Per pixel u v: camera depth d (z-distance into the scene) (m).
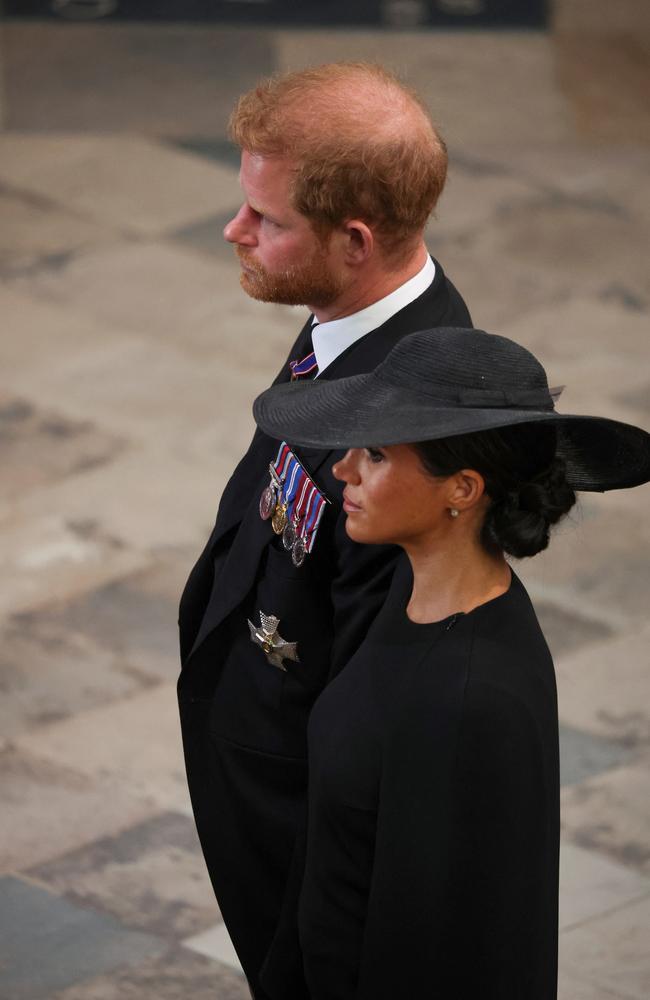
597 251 26.98
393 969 7.49
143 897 14.20
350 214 8.34
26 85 31.02
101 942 13.62
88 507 20.11
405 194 8.34
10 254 26.09
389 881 7.35
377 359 8.77
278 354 23.86
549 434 7.15
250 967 10.45
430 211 8.65
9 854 14.66
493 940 7.33
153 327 24.33
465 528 7.29
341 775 7.57
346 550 8.59
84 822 15.12
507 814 7.14
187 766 10.16
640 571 19.23
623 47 33.78
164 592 18.62
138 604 18.41
